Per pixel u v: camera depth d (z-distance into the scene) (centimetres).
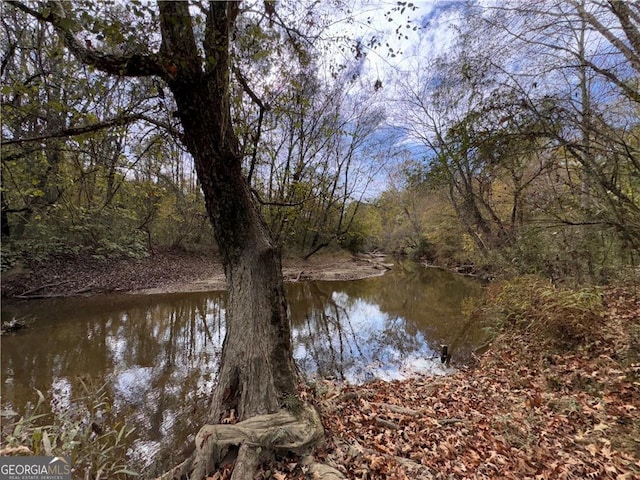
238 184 356
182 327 830
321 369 612
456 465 288
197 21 270
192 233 1795
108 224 1244
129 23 250
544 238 753
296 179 1038
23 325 768
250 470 256
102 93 351
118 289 1133
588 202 570
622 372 395
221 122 316
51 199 873
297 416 304
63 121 373
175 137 361
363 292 1369
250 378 319
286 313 364
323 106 1373
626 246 556
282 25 323
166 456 351
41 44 456
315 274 1728
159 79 353
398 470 271
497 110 540
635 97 425
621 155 461
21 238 1006
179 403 464
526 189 724
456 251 1838
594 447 293
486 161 598
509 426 348
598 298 549
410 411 399
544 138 525
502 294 767
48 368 566
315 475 254
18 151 439
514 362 533
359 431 342
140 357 629
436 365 627
